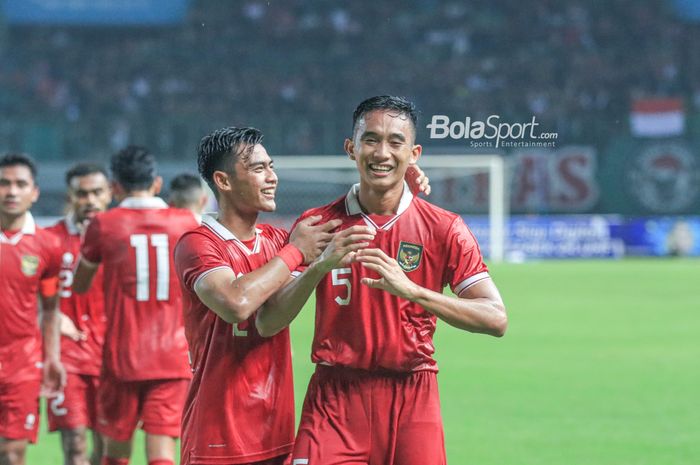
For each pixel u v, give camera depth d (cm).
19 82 10150
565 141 8600
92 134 8800
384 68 10406
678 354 3725
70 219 2031
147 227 1794
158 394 1773
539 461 2175
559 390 3044
